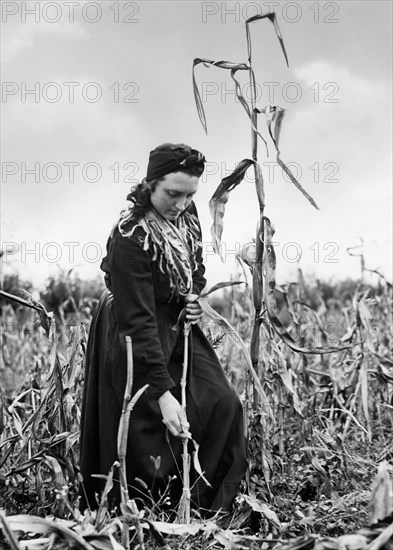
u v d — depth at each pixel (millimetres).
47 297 9211
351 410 5754
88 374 4121
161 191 3725
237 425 4027
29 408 5574
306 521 3660
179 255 3855
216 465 3990
